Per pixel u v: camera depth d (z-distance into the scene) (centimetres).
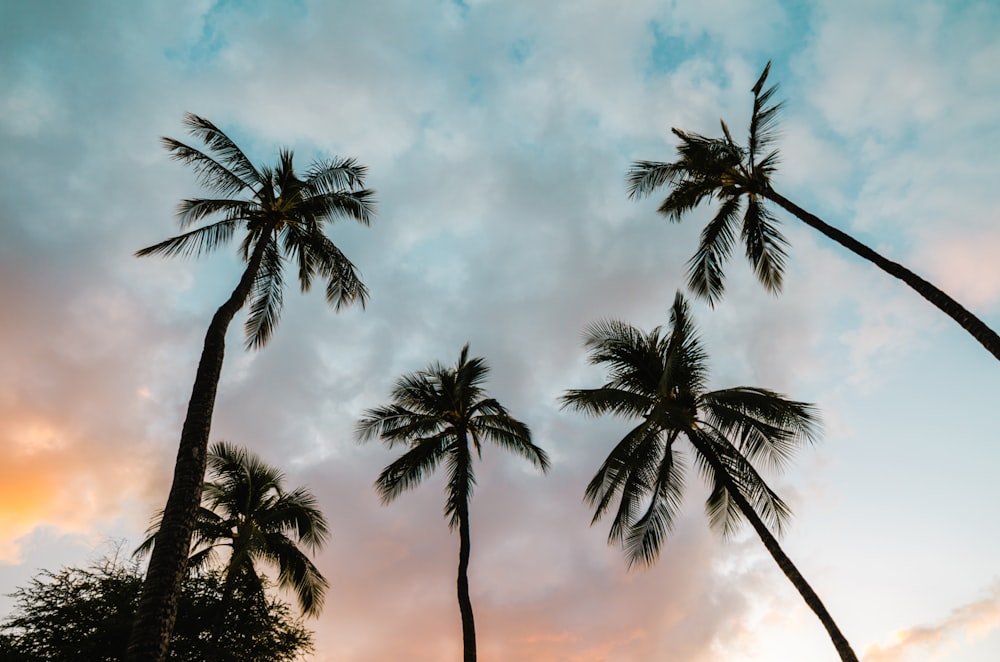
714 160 1856
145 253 1784
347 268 2052
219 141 1972
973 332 1326
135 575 2205
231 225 1903
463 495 2320
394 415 2558
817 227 1659
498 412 2536
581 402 2072
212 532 2381
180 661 2045
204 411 1212
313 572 2494
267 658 2250
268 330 1991
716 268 2031
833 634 1616
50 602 2042
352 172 2117
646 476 2114
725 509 2147
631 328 2259
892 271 1499
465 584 2119
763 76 1819
